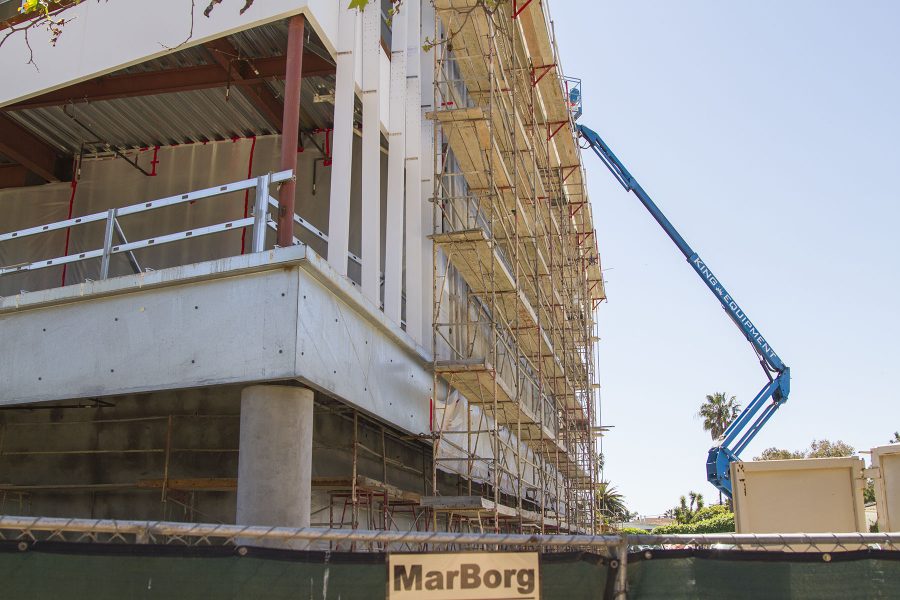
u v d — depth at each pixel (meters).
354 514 11.87
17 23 12.88
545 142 25.27
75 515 13.40
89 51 12.30
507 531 21.47
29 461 13.53
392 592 4.64
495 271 16.61
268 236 17.50
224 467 13.02
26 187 18.98
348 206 12.04
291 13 11.27
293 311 9.20
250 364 9.21
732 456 41.44
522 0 19.58
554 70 22.52
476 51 17.61
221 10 11.56
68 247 18.28
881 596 4.80
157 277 9.74
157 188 18.48
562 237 27.64
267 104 16.81
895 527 8.65
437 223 15.55
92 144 18.55
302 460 9.62
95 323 10.04
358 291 10.81
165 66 15.92
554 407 22.97
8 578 4.39
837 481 8.84
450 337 16.45
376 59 13.41
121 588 4.46
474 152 16.91
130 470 13.24
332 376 10.06
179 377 9.45
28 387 10.12
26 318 10.41
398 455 15.80
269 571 4.59
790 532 8.79
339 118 12.27
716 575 4.92
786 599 4.83
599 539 4.96
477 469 17.20
